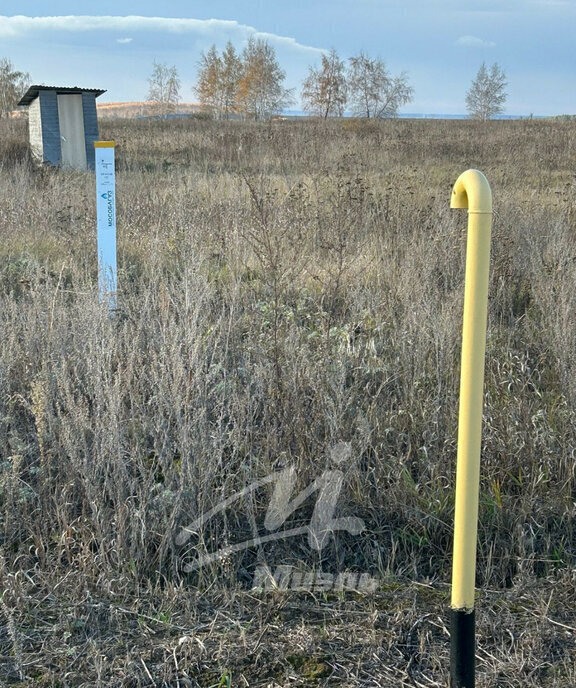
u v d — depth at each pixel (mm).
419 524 3443
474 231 2047
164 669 2592
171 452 3553
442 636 2789
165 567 3182
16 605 2898
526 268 6715
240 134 21844
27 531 3400
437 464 3762
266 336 4969
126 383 4098
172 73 72812
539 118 49062
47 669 2600
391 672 2611
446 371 4574
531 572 3180
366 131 28125
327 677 2580
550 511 3605
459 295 5309
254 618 2873
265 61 67312
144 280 6516
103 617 2883
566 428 4133
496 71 69938
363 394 4422
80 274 6070
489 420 4141
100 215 5715
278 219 7039
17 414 4289
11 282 6559
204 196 9844
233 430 3779
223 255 6930
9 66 61688
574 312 5047
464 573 2203
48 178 12562
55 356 4359
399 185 11812
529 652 2676
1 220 8852
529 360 5191
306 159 16109
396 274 6414
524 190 11422
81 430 3477
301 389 3945
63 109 19047
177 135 25297
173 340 4027
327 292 5805
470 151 20609
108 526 3254
